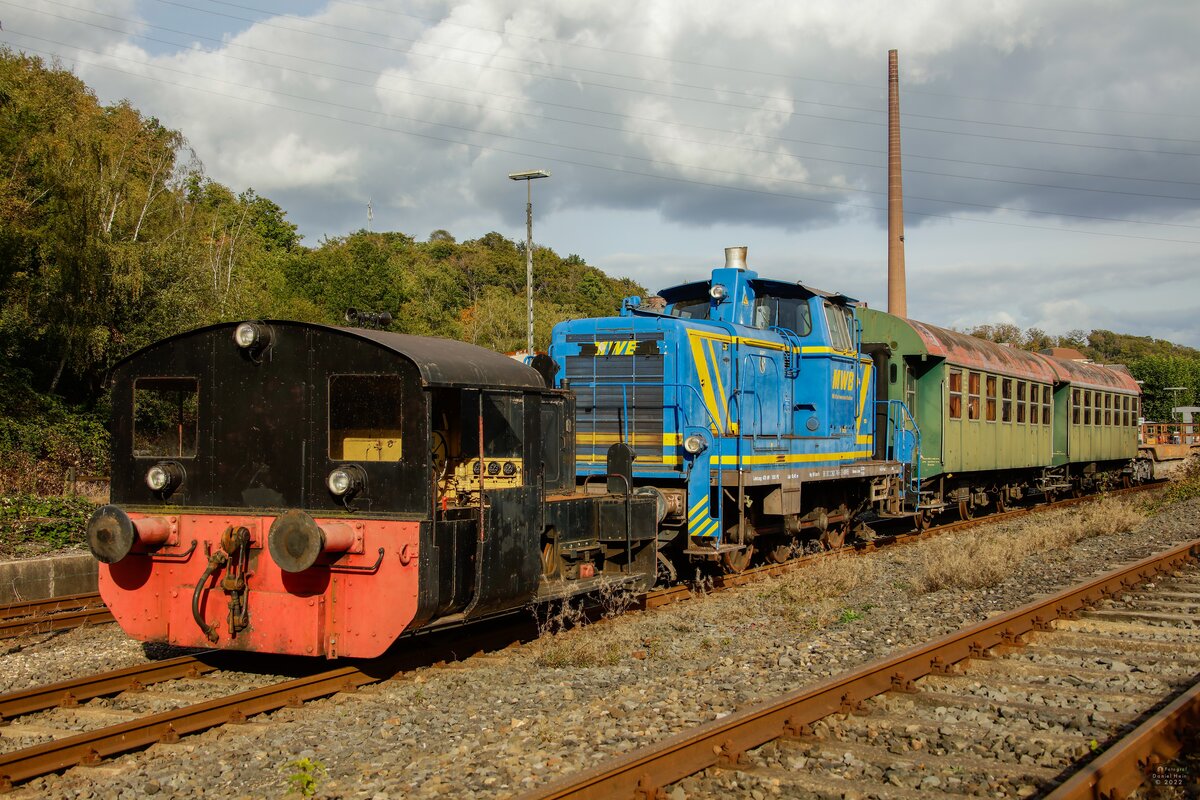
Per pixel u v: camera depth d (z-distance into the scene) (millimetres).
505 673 7918
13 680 8016
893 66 38281
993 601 10836
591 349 12648
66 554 13562
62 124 28844
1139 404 34375
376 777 5531
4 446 21141
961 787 5293
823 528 15188
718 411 12352
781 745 5898
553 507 9312
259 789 5402
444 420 8336
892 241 38156
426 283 68438
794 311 14547
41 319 26188
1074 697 6934
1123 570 11578
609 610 10047
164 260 27891
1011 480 24516
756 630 9680
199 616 7691
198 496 8109
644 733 6156
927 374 19109
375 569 7332
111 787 5438
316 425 7695
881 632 9391
